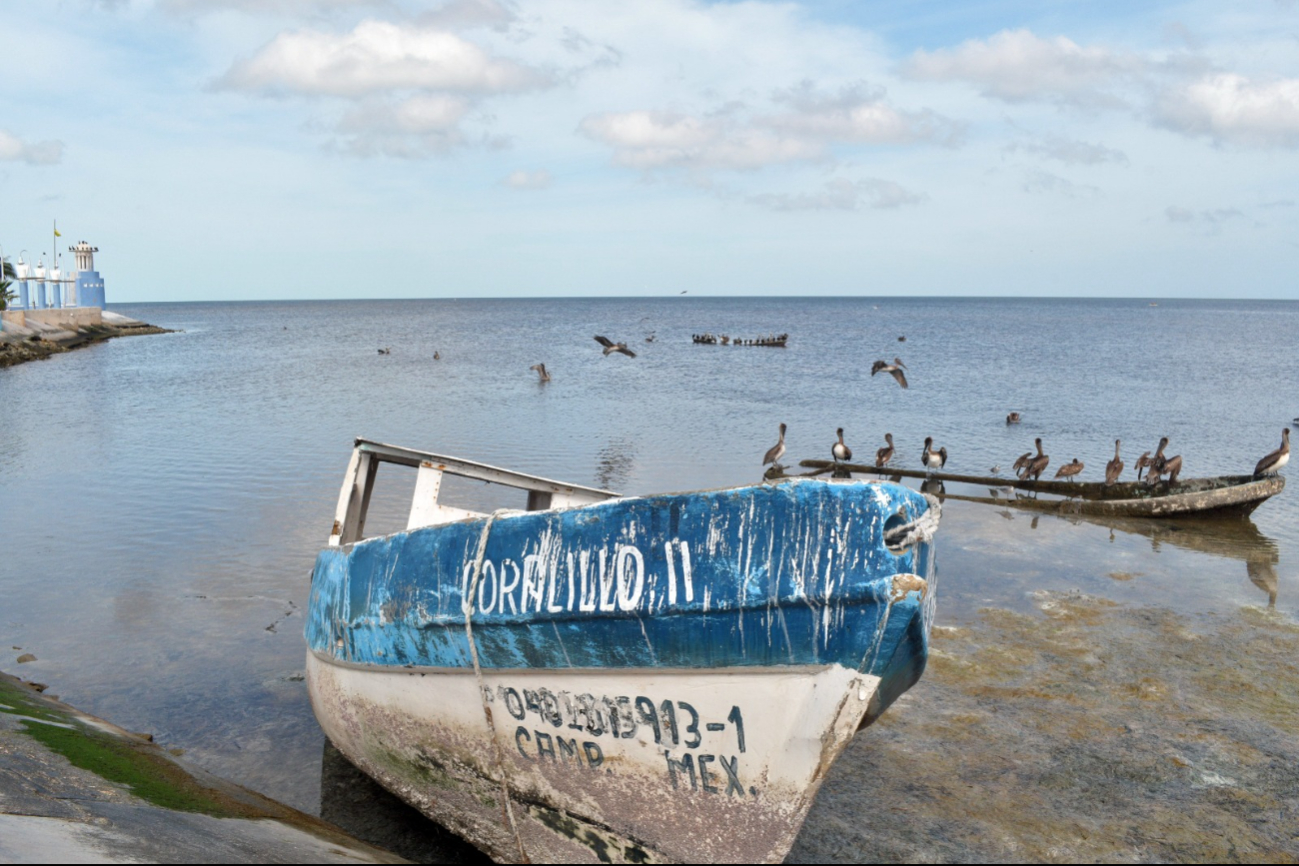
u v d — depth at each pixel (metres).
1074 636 9.61
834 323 131.88
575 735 5.23
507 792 5.68
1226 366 54.69
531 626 5.13
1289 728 7.39
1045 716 7.64
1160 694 8.07
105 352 64.31
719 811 4.98
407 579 5.87
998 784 6.53
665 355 64.75
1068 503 17.14
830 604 4.40
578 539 4.99
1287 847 5.72
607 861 5.47
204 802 5.99
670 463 21.28
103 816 5.24
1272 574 12.30
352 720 6.60
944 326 120.75
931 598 4.77
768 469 20.36
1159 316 166.25
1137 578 12.05
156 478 18.67
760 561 4.54
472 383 42.19
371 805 6.71
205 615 10.55
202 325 122.50
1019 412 33.00
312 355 61.97
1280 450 16.41
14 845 4.29
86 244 89.25
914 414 32.16
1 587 11.51
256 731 7.80
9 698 7.52
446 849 6.17
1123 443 26.27
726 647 4.65
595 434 25.75
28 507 15.95
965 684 8.30
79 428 26.41
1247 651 9.16
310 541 13.68
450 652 5.58
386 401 34.22
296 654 9.44
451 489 17.41
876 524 4.34
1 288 64.44
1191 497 16.09
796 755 4.71
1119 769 6.73
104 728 7.38
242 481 18.33
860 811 6.18
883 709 5.10
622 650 4.89
